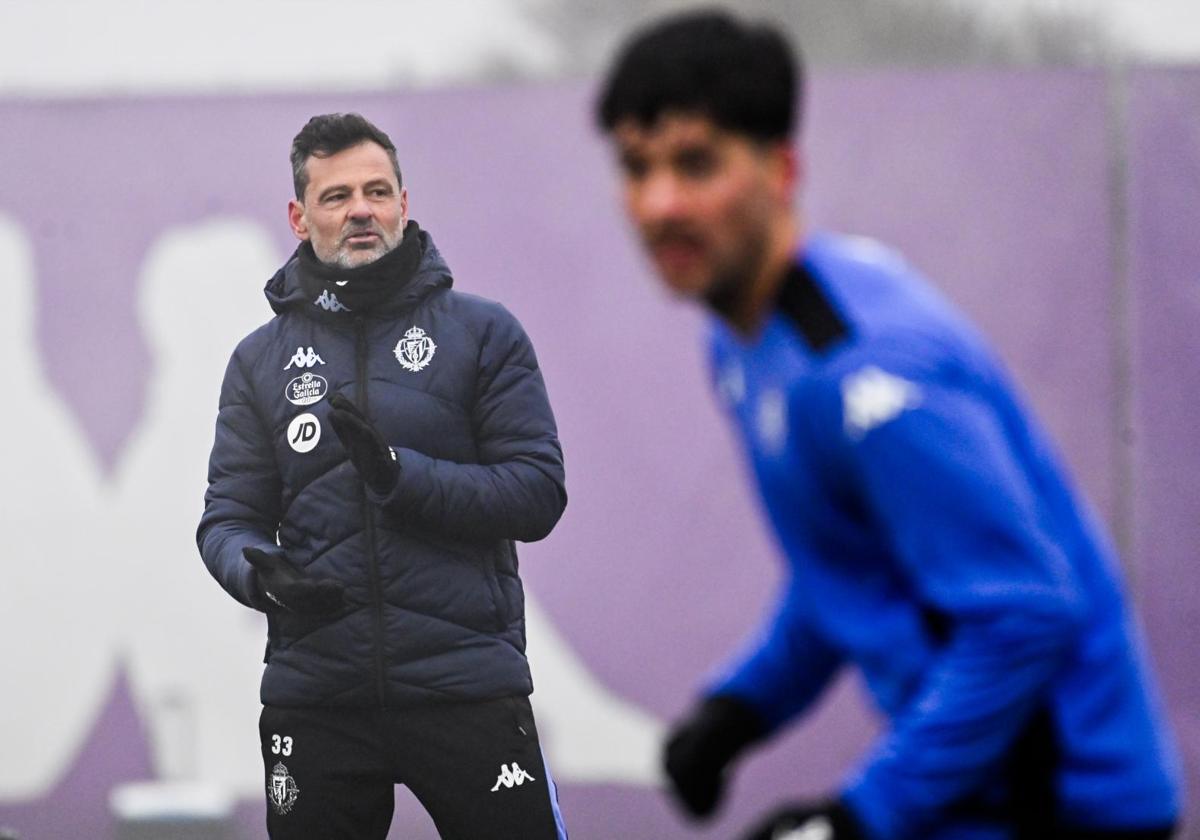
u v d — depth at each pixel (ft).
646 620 68.64
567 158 69.00
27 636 68.23
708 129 21.49
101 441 68.59
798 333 22.33
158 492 68.49
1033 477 23.08
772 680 26.53
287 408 36.06
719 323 23.57
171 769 68.08
